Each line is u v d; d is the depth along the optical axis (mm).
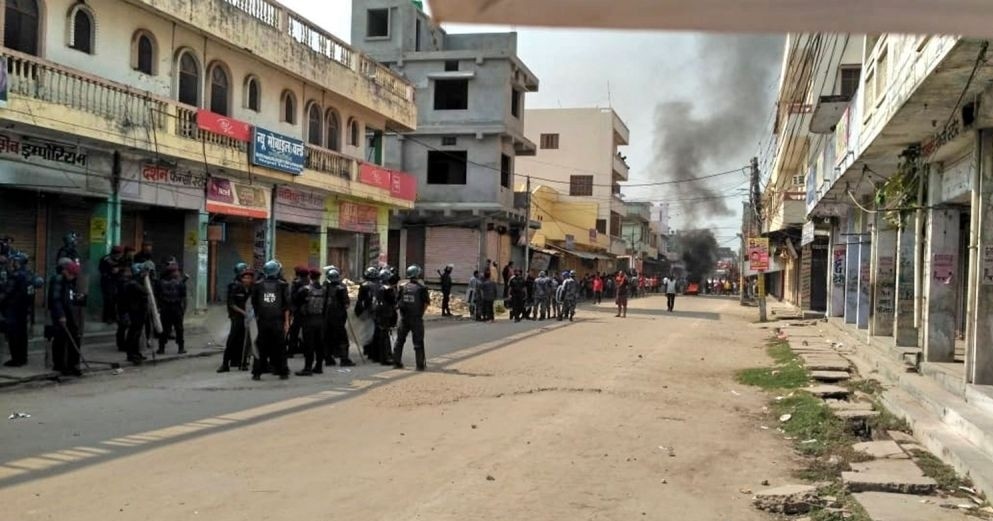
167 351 14961
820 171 20641
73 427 8266
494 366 14203
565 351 17109
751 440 8633
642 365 14883
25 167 14102
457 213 36438
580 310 36500
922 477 6816
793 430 9164
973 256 9625
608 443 8125
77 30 15258
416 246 37500
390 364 14289
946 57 7902
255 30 19875
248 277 13156
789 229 33875
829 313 26625
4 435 7812
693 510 5969
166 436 7914
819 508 6031
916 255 13367
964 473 6926
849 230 22516
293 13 22094
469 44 39500
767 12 2211
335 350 14039
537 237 44312
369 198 26703
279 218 22297
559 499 6086
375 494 6055
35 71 13562
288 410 9547
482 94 35938
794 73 26344
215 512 5504
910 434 8938
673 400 11008
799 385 12344
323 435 8133
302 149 22016
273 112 21797
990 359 9406
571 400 10680
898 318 14211
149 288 13836
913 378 11406
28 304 12227
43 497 5746
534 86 39531
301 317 13031
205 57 18781
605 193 58594
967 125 9812
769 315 33719
